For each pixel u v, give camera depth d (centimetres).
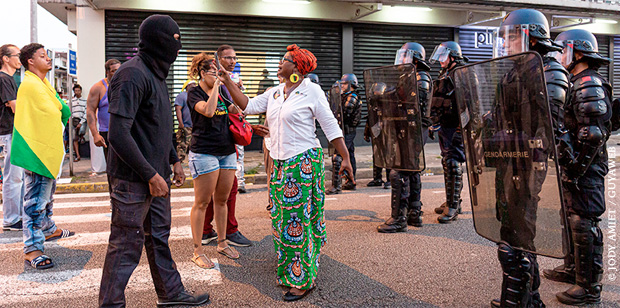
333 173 770
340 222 559
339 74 1376
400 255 425
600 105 285
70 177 888
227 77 365
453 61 546
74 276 376
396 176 504
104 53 1174
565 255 230
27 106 391
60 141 408
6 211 517
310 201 334
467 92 283
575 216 311
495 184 269
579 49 307
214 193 416
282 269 335
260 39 1295
